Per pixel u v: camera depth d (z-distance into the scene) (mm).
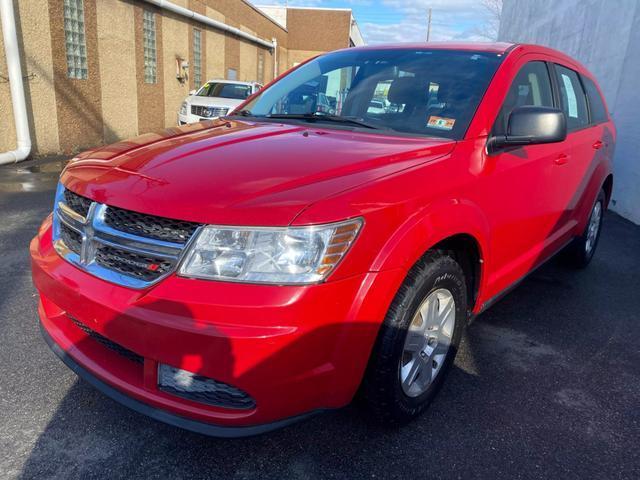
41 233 2518
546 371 2992
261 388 1798
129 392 2008
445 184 2305
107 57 12203
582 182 3996
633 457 2299
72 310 2064
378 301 1956
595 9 9008
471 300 2746
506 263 3025
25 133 9539
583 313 3852
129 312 1861
